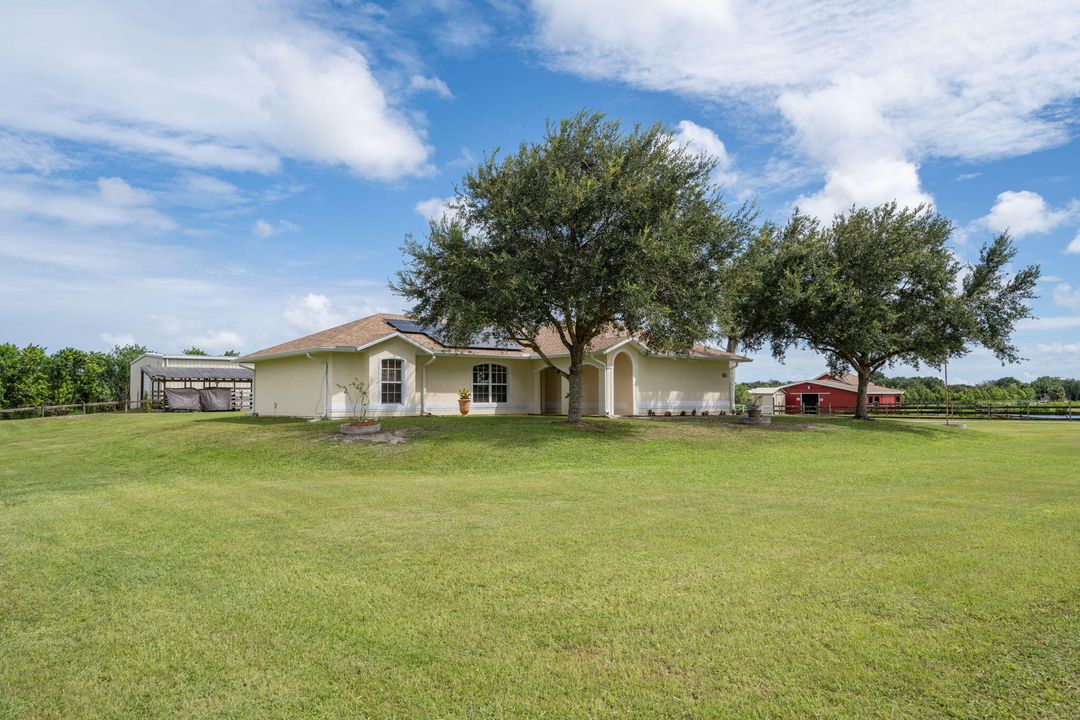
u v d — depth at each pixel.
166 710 3.56
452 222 19.31
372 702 3.64
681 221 18.48
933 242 26.86
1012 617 4.81
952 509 9.24
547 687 3.79
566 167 19.27
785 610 4.99
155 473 14.37
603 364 26.11
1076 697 3.60
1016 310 26.36
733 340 33.84
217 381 39.16
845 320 25.69
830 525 8.07
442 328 20.42
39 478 13.69
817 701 3.60
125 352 52.53
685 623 4.75
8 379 38.25
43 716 3.50
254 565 6.34
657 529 7.85
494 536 7.50
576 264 18.44
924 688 3.73
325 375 23.25
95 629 4.70
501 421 21.41
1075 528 7.92
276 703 3.63
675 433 20.44
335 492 10.98
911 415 47.28
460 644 4.41
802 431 22.61
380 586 5.65
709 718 3.44
